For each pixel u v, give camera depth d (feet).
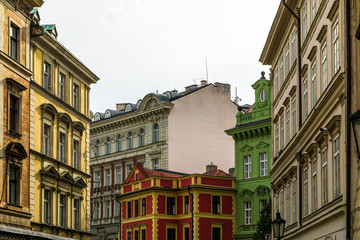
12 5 131.03
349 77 74.18
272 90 153.99
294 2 119.14
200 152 279.49
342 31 79.15
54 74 156.56
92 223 301.84
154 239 244.63
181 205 249.55
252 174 239.30
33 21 143.74
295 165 118.11
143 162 283.38
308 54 106.22
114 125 299.38
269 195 230.89
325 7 92.02
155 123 279.90
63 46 158.20
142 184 256.93
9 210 125.39
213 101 286.87
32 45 143.95
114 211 291.79
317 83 97.50
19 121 133.28
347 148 74.08
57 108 156.66
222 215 244.42
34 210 140.56
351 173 73.51
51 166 148.36
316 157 97.55
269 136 232.94
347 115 74.13
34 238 129.70
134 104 303.89
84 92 177.99
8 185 127.13
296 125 116.98
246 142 242.37
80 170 170.09
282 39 137.39
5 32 128.06
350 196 73.56
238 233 243.40
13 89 130.62
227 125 288.51
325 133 88.89
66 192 159.12
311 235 101.65
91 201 305.12
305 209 108.27
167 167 271.08
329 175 87.45
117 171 296.92
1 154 123.85
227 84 292.40
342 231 78.69
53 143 153.28
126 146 293.43
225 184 247.50
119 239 268.62
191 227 242.17
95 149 309.22
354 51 73.10
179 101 278.05
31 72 138.92
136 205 259.80
